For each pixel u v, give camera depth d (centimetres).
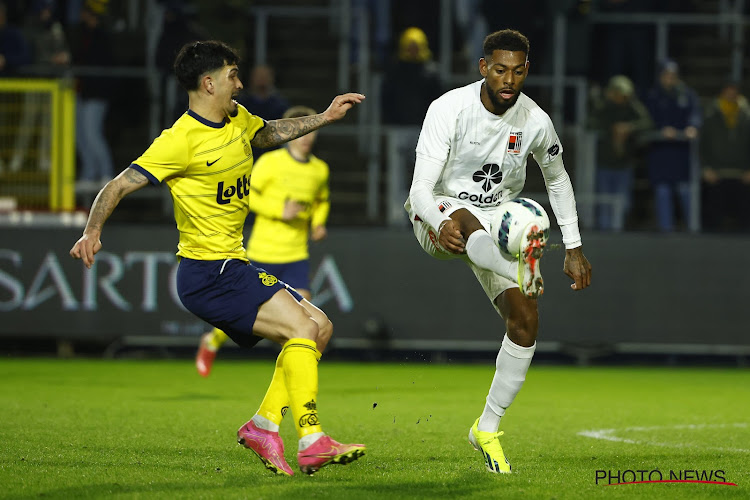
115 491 1430
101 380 3447
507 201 1738
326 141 5281
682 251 4244
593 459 1841
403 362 4525
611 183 4622
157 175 1559
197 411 2567
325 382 3525
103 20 5084
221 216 1616
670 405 2927
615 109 4606
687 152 4622
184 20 4806
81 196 4697
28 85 4581
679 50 5719
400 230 4244
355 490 1457
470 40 5409
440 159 1722
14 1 5169
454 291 4238
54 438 2022
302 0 5819
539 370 4222
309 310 1700
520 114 1741
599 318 4244
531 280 1528
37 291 4212
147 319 4219
